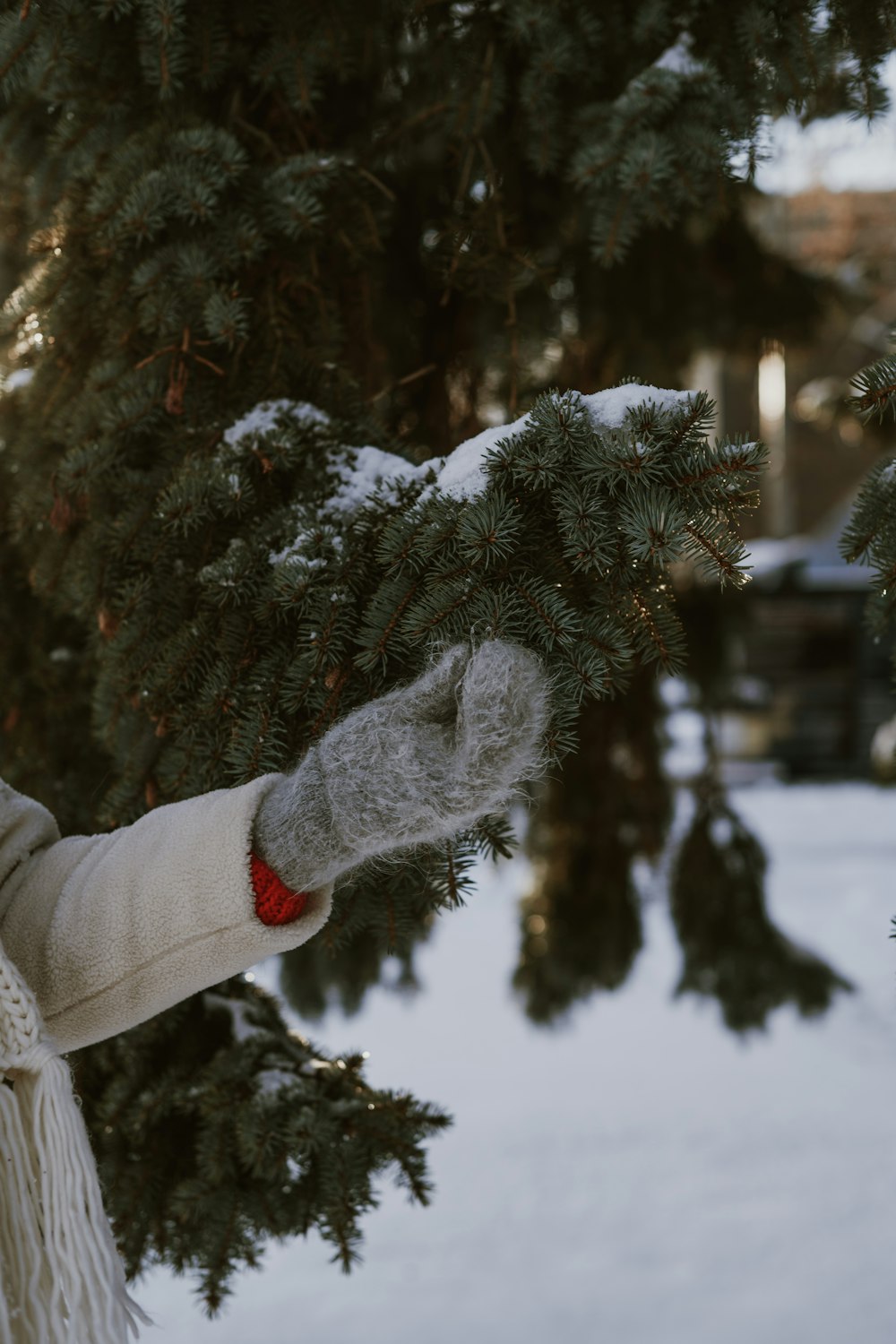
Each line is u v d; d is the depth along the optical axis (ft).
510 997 11.28
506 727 2.69
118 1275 2.91
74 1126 2.93
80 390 5.35
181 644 4.40
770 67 5.56
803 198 17.37
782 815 33.60
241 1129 4.98
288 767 4.04
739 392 33.37
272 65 5.43
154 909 3.07
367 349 6.51
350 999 9.89
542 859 10.69
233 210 5.10
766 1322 10.92
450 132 6.37
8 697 6.18
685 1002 19.48
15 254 6.37
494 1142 14.78
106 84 5.27
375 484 4.53
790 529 41.37
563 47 5.67
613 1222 12.83
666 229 8.84
